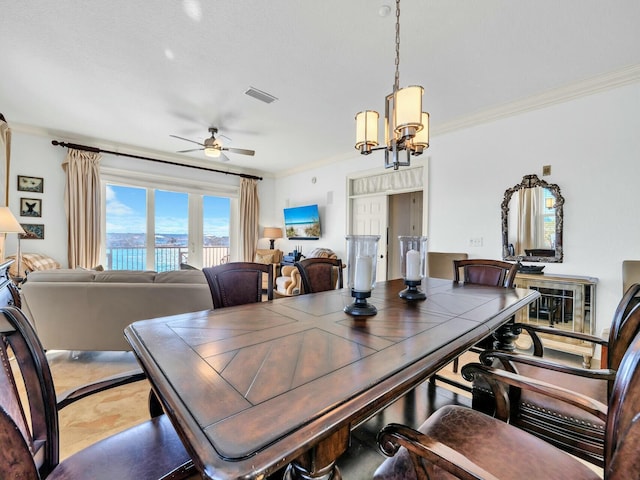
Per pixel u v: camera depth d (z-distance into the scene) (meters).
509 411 1.20
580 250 3.02
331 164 5.75
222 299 1.84
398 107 1.67
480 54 2.48
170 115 3.74
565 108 3.10
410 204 5.99
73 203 4.46
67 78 2.90
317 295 1.87
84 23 2.15
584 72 2.75
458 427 1.02
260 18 2.10
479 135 3.72
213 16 2.08
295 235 6.36
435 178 4.13
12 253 4.04
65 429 1.82
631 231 2.75
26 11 2.04
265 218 6.98
